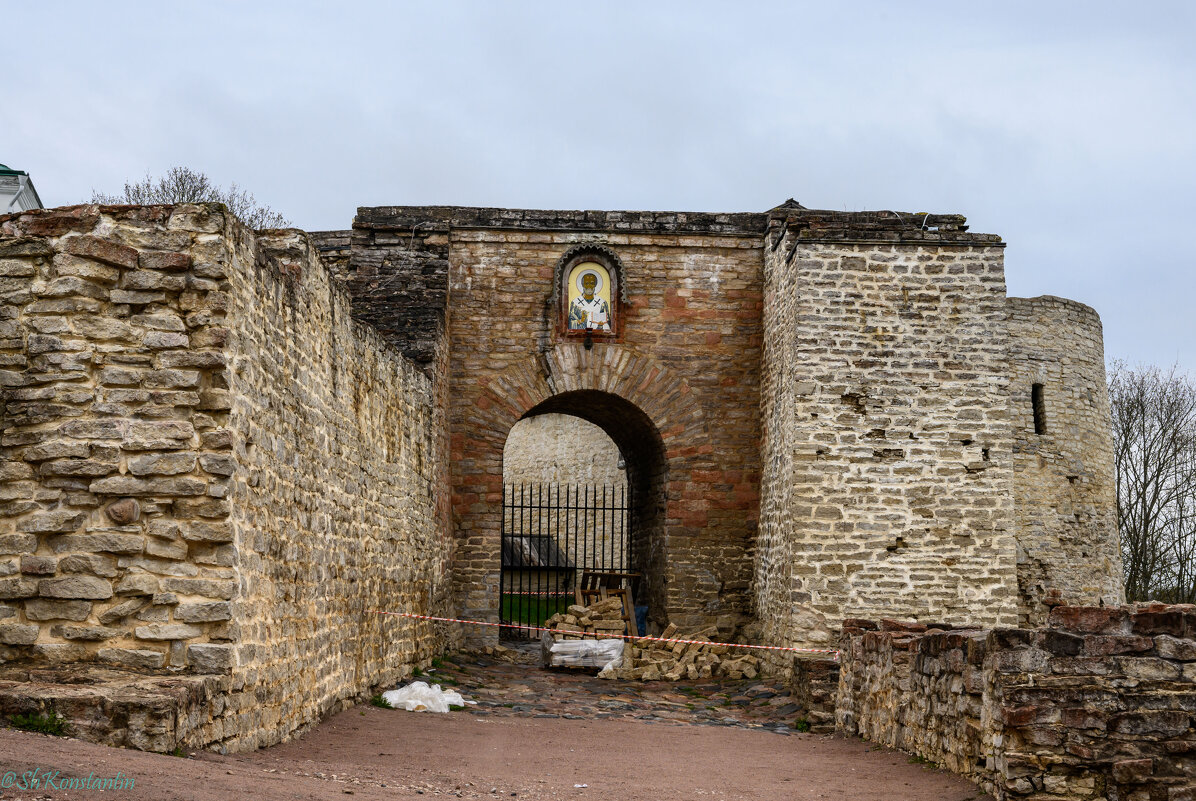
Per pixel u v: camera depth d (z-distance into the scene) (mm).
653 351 19641
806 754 10117
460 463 19312
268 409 8789
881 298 16859
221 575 7664
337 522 11125
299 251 10008
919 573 16422
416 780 7523
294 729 9258
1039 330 22094
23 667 7344
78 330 7777
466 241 19703
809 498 16500
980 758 7957
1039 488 21578
